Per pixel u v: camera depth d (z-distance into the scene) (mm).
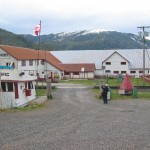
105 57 109625
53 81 79188
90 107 36656
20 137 20062
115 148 17406
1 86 37344
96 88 61719
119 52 111312
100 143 18531
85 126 24016
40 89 60938
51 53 111500
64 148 17438
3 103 36625
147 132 21781
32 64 83875
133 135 20750
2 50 77625
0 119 27219
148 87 58719
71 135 20703
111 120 26984
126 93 49344
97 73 104562
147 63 105875
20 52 81312
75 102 42031
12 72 38188
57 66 92875
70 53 113438
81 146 17844
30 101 43500
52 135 20703
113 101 42812
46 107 36531
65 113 31406
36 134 20984
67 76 99312
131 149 17234
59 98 47250
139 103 40500
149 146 17875
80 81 84250
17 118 27812
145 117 28906
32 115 29750
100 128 23172
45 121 26281
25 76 41656
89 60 109188
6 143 18516
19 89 39281
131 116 29500
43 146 17844
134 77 97688
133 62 106125
